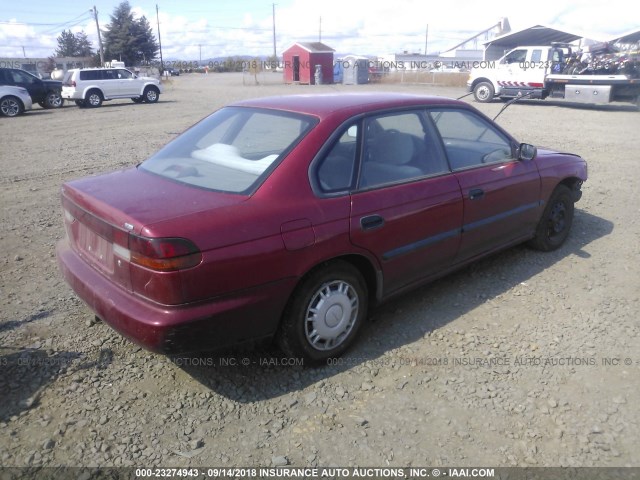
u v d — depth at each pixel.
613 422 2.91
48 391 3.13
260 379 3.27
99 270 3.13
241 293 2.88
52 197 7.39
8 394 3.09
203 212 2.84
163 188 3.21
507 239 4.64
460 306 4.19
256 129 3.57
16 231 5.89
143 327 2.72
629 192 7.52
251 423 2.90
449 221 3.91
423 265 3.86
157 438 2.79
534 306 4.19
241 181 3.16
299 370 3.36
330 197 3.23
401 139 3.77
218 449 2.72
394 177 3.64
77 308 4.11
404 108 3.84
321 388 3.19
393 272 3.65
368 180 3.48
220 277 2.78
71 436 2.79
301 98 3.93
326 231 3.14
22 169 9.31
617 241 5.59
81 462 2.62
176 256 2.65
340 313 3.39
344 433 2.83
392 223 3.49
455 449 2.72
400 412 2.99
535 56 21.75
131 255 2.76
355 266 3.52
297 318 3.18
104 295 2.95
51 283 4.55
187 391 3.16
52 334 3.73
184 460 2.64
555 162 5.03
